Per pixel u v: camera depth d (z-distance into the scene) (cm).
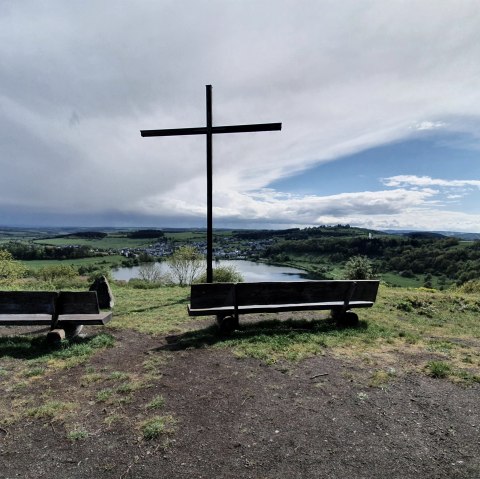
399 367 432
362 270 1731
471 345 541
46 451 277
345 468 254
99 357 482
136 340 563
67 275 2186
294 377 405
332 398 355
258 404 345
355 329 594
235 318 567
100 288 853
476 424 307
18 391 378
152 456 270
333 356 470
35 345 523
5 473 252
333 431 299
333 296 610
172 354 486
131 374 420
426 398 354
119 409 338
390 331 593
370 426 306
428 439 287
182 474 250
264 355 471
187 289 1277
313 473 249
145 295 1065
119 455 271
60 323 539
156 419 317
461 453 269
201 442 286
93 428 306
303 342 523
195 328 632
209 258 866
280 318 705
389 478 244
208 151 855
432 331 636
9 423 314
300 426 307
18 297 525
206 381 397
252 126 837
